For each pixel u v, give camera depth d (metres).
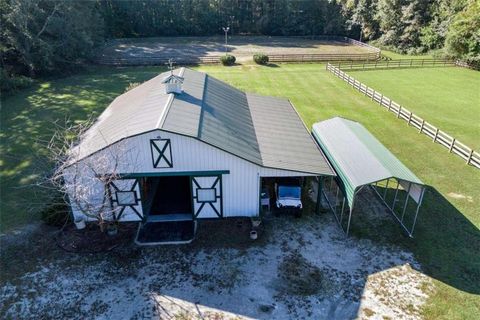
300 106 31.59
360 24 70.38
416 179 15.16
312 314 12.01
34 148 22.89
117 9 67.25
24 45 38.12
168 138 14.64
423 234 15.84
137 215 16.20
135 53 53.84
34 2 38.16
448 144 23.84
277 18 73.12
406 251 14.83
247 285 13.12
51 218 15.80
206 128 16.16
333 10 71.94
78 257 14.38
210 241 15.29
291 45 63.78
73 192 14.63
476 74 44.34
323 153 19.28
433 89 37.62
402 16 62.22
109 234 15.60
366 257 14.50
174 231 15.89
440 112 30.81
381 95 32.16
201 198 16.14
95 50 51.16
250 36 72.44
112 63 46.44
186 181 19.78
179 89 18.89
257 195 16.23
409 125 27.80
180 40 66.19
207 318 11.84
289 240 15.41
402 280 13.39
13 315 11.97
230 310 12.13
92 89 36.00
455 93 36.38
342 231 16.02
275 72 44.12
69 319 11.81
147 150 14.85
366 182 14.73
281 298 12.60
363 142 18.16
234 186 15.94
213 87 22.80
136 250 14.75
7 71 37.22
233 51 56.84
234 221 16.58
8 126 26.45
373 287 13.07
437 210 17.52
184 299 12.52
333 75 42.97
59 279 13.34
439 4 57.88
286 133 19.92
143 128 14.82
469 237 15.69
